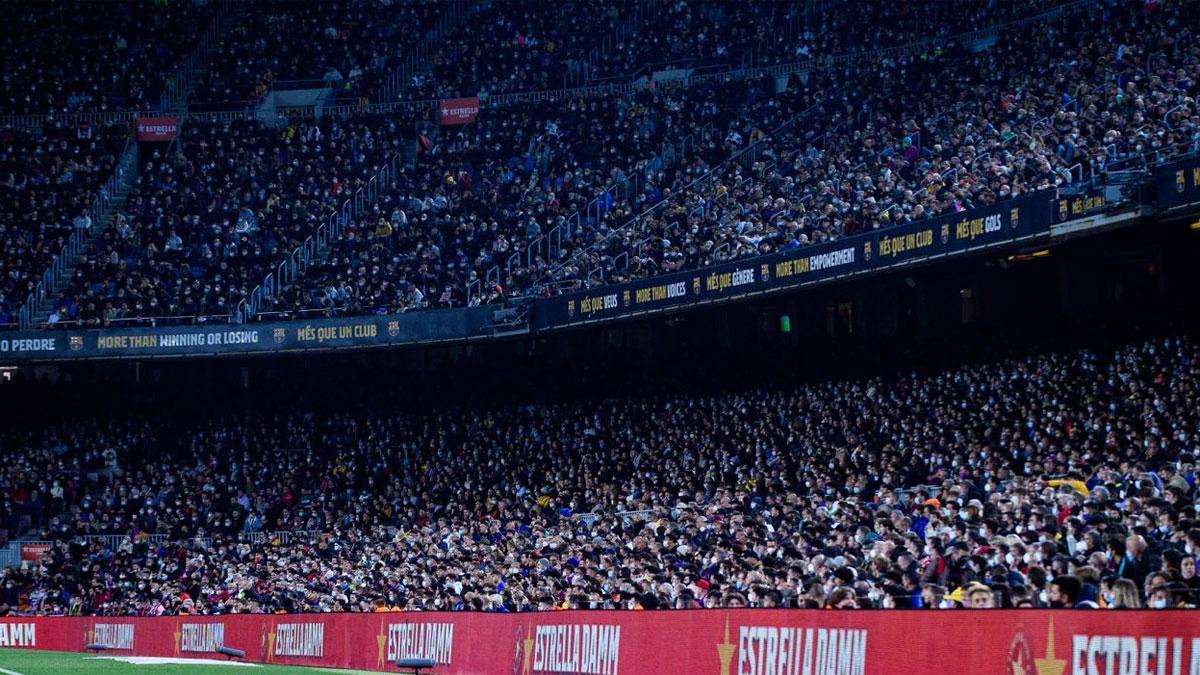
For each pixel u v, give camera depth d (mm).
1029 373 34312
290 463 51594
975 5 52656
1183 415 28281
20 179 57438
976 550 20562
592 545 32875
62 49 63625
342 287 51344
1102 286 37969
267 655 34125
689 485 38688
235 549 46000
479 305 48844
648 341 50531
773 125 52875
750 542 27125
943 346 38594
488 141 57625
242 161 58188
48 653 40188
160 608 42125
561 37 63250
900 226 37219
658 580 26234
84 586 46406
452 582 32875
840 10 57312
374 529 45250
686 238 46062
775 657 19016
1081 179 35406
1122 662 13953
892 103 48406
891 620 16984
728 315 48062
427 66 64438
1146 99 38125
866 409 37281
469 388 51438
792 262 40219
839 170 45875
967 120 44156
